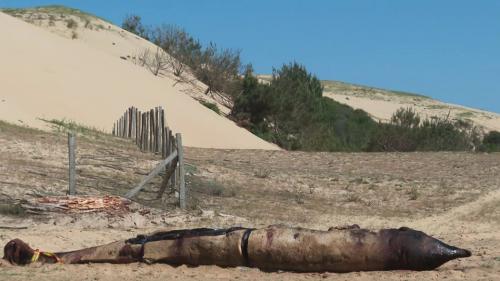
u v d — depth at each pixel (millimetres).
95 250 12430
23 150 24016
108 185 20859
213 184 22516
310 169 28969
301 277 11242
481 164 31781
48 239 14859
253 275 11375
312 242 11477
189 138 39500
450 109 109312
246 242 11742
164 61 62469
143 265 12102
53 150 24859
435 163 31938
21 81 37562
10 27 44688
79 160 23969
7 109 31469
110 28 71188
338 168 29859
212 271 11664
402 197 24156
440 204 23141
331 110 67875
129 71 48406
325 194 24062
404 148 50344
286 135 51594
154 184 22016
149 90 45281
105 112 38312
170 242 12148
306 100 56562
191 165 25812
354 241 11414
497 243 16219
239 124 51438
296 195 23406
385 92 119312
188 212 18781
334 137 54438
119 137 31656
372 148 51156
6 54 40281
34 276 11195
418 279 10875
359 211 21609
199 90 58750
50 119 33125
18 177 19828
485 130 95938
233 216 18891
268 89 52469
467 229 19250
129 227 16891
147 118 28578
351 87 120750
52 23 68312
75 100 38094
